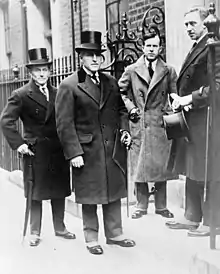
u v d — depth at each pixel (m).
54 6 7.38
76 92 3.57
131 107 4.46
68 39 7.23
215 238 3.34
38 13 7.80
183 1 4.45
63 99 3.58
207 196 3.51
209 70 3.26
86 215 3.70
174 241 3.64
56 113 3.61
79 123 3.61
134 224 4.17
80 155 3.57
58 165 3.93
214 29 3.18
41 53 3.89
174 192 4.63
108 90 3.64
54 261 3.50
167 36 4.76
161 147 4.48
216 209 3.29
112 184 3.64
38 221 3.98
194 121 3.59
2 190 5.65
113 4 6.57
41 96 3.89
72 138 3.57
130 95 4.57
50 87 3.97
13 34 8.22
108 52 5.90
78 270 3.28
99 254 3.61
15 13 8.14
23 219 4.44
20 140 3.86
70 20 7.15
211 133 3.35
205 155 3.59
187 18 3.66
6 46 8.38
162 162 4.46
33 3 7.75
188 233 3.76
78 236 4.07
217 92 3.27
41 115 3.88
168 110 4.49
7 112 3.88
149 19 5.88
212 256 3.15
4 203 4.98
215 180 3.33
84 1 6.76
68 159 3.58
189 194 3.92
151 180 4.45
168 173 4.46
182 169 3.87
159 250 3.49
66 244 3.86
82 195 3.60
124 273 3.19
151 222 4.20
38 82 3.89
